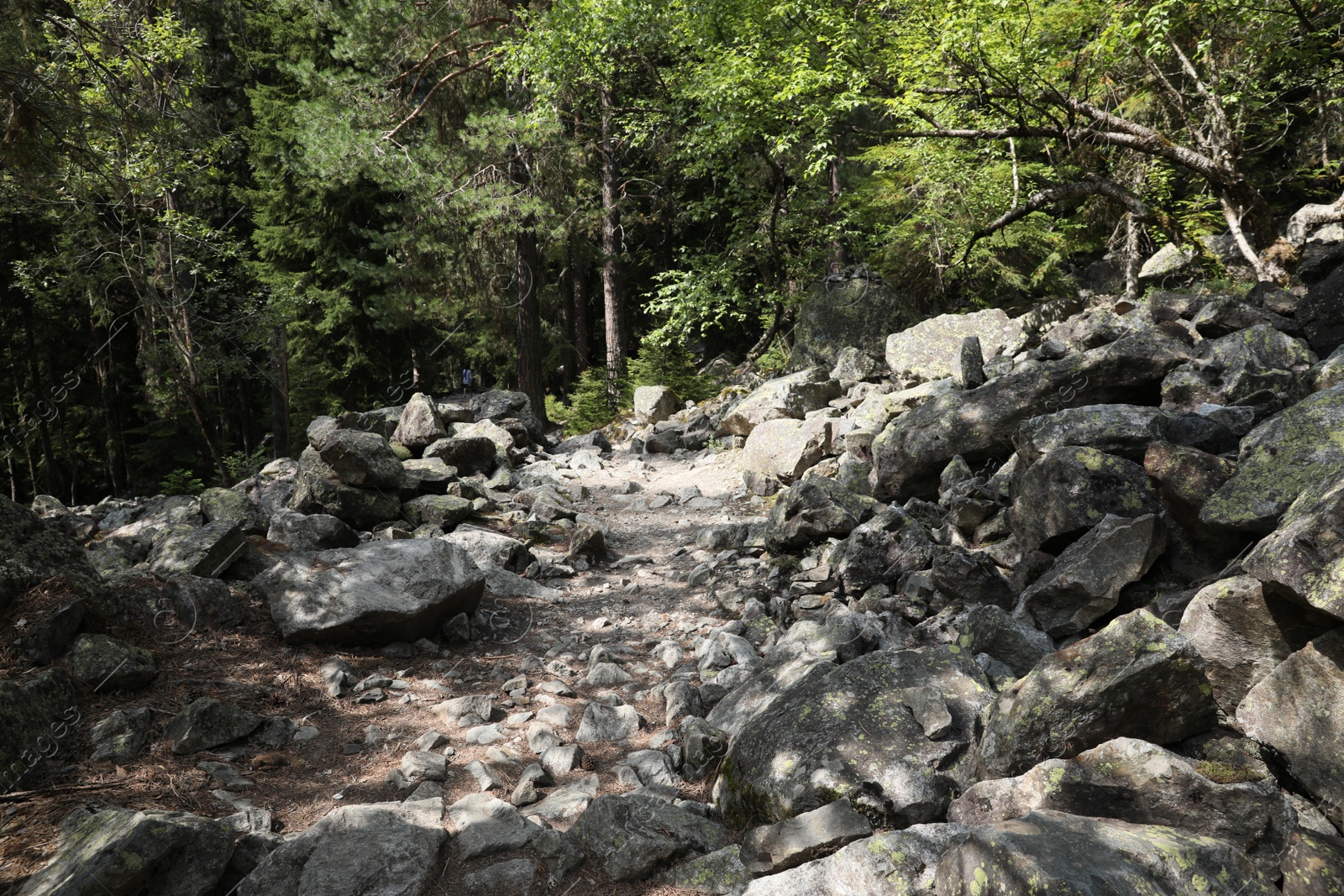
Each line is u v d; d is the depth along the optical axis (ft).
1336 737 11.40
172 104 38.50
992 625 16.75
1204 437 19.54
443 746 16.14
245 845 12.57
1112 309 37.14
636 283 88.43
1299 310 26.35
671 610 23.41
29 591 16.94
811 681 15.14
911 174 54.85
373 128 56.85
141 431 74.90
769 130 52.70
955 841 11.16
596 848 12.60
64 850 11.52
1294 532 12.09
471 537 27.30
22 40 25.21
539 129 55.26
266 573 20.56
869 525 22.63
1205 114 41.75
